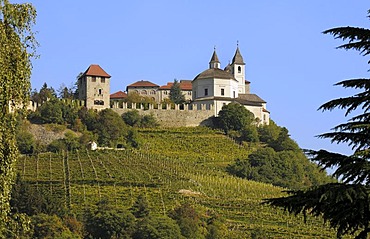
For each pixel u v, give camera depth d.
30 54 48.22
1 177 44.56
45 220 170.38
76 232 174.50
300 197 36.19
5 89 45.09
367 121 36.84
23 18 48.44
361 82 37.25
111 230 176.12
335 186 34.78
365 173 35.31
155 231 172.25
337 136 37.25
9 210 44.72
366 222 35.47
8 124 45.75
